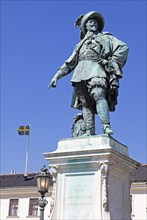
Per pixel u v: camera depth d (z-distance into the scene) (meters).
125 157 7.04
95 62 7.59
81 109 7.86
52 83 7.76
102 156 6.66
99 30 8.14
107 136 6.95
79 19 8.17
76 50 7.86
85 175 6.80
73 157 6.88
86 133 7.40
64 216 6.75
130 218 7.11
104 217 6.43
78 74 7.57
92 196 6.64
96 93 7.34
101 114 7.25
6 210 32.12
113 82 7.44
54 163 7.05
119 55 7.55
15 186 32.41
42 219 10.24
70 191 6.84
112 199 6.70
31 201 31.72
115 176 6.89
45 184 10.12
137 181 29.02
